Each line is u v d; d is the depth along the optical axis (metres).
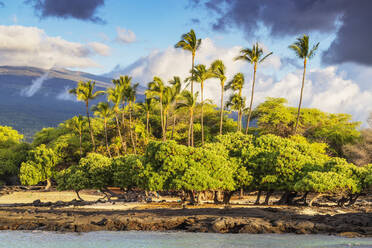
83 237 28.36
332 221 30.81
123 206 42.94
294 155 41.75
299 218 32.06
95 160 50.31
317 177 38.16
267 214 33.50
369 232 28.31
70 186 49.72
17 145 94.50
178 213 34.50
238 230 29.80
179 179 39.12
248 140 47.09
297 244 25.22
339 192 38.62
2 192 67.94
